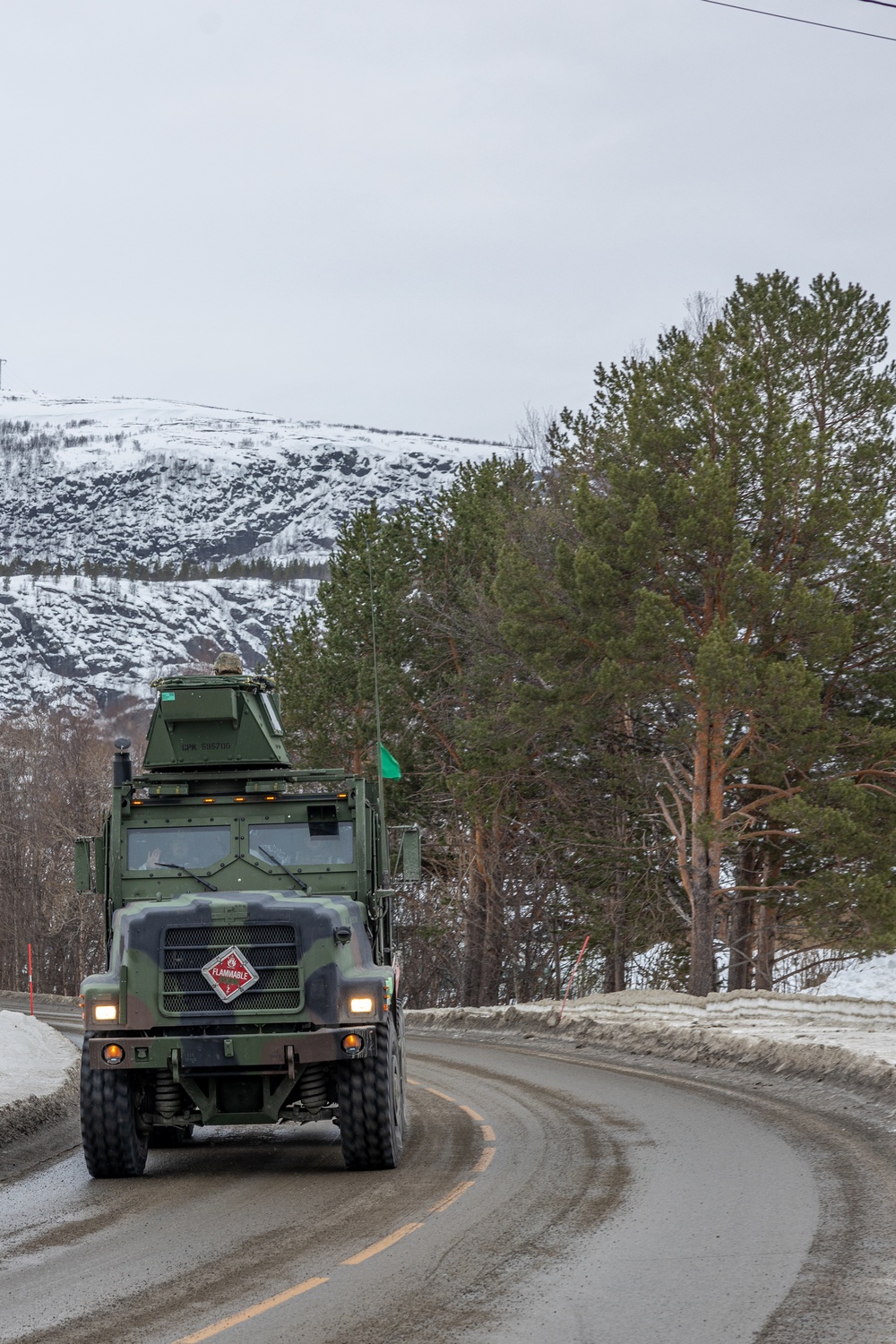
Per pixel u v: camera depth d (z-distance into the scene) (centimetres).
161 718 3762
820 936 8894
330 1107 3375
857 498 8962
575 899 11456
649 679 8438
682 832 9644
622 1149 3538
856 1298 2005
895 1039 5559
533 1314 1972
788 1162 3259
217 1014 3266
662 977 11644
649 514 8444
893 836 8406
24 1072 5719
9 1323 1991
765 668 8050
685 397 9144
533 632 9200
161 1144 4100
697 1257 2298
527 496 12112
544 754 10669
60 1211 2947
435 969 15812
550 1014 8600
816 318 9506
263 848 3709
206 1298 2114
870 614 8744
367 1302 2062
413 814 12644
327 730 12300
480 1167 3291
